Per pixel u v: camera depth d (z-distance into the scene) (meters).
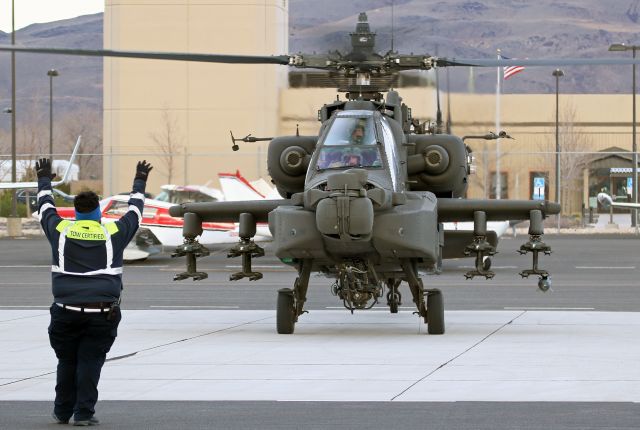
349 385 16.72
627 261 48.56
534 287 36.34
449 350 20.62
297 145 24.00
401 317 26.77
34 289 35.94
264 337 22.86
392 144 22.56
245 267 23.39
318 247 21.36
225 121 82.25
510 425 13.73
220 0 83.19
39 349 21.00
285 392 16.14
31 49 20.19
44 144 195.00
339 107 23.56
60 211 44.16
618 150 106.12
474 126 69.50
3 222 80.50
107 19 84.50
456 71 69.38
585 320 25.95
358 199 20.61
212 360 19.41
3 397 15.89
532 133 100.81
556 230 72.69
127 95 84.38
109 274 14.23
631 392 16.03
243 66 81.75
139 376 17.67
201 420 14.12
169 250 55.19
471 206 22.83
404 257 21.81
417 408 14.87
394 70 22.83
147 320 26.30
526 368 18.34
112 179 83.62
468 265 46.09
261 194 58.47
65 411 14.05
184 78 83.31
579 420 14.02
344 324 25.33
